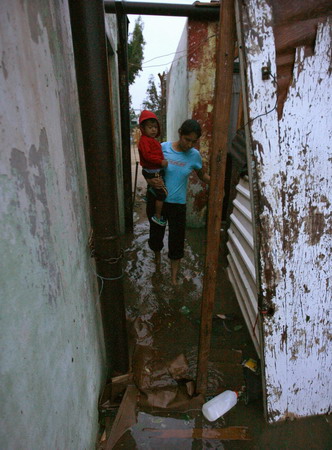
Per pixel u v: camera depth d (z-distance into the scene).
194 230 4.61
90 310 1.61
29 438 0.82
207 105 4.07
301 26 1.46
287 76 1.49
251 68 1.45
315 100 1.53
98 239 1.59
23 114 0.83
